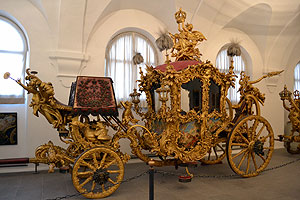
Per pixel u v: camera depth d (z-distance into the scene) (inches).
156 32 287.0
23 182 175.0
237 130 180.5
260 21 314.8
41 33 232.5
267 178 184.7
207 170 210.4
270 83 348.8
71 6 218.2
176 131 163.9
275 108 353.1
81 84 148.4
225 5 279.6
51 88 142.9
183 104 255.0
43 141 227.0
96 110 146.1
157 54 297.0
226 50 334.0
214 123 177.2
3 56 232.2
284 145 335.9
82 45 241.6
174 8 269.3
